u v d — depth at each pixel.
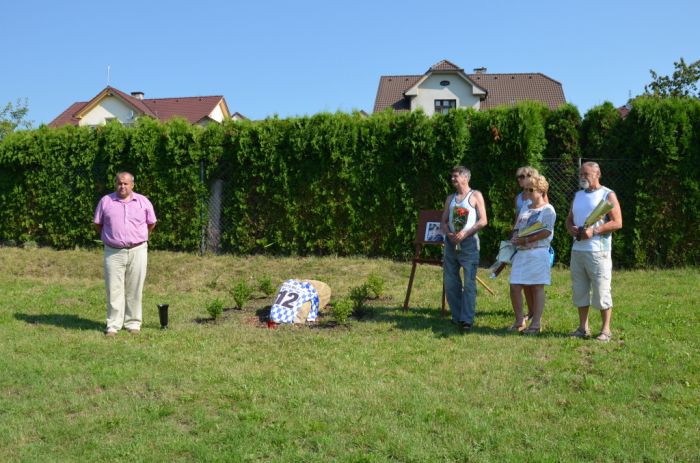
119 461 4.03
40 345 6.73
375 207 12.55
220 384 5.43
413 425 4.49
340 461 3.97
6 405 5.00
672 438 4.22
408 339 6.85
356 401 4.96
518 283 7.03
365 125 12.59
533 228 6.86
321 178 12.77
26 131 15.10
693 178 11.54
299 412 4.76
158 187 13.54
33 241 14.77
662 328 7.08
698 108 11.53
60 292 10.11
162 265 12.12
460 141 11.98
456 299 7.59
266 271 11.77
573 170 11.95
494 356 6.11
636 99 12.19
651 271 11.39
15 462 4.02
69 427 4.55
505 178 11.85
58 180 14.49
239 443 4.24
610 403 4.88
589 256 6.55
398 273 11.31
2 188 15.12
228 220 13.40
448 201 7.54
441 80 36.41
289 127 12.95
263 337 7.04
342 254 12.88
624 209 11.82
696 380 5.34
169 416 4.79
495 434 4.32
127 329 7.48
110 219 7.32
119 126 14.14
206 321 8.05
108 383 5.48
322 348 6.55
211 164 13.33
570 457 3.97
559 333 7.02
